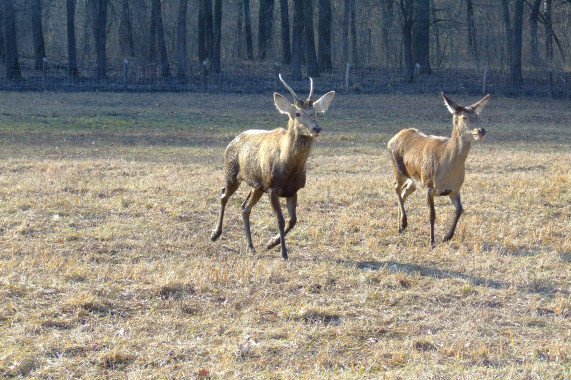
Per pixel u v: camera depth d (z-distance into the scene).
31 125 37.03
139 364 9.24
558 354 9.91
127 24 66.62
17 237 14.95
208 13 60.38
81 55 74.19
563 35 70.31
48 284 11.92
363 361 9.59
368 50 66.06
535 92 55.25
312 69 58.44
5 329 10.05
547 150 33.44
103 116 40.91
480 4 61.09
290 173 13.65
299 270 13.41
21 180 21.25
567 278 13.61
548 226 17.02
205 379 8.91
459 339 10.33
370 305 11.76
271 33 67.31
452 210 18.94
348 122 42.09
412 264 14.17
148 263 13.61
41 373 8.87
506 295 12.47
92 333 10.08
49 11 76.19
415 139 16.34
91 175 23.14
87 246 14.54
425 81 57.12
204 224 16.89
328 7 60.12
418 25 57.75
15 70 52.25
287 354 9.73
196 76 57.12
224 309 11.23
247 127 39.84
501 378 9.12
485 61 71.19
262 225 16.94
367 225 17.16
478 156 29.48
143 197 19.14
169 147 32.81
